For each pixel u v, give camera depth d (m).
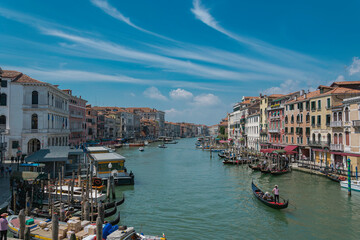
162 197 25.03
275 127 51.94
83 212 16.70
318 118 38.94
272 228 17.72
